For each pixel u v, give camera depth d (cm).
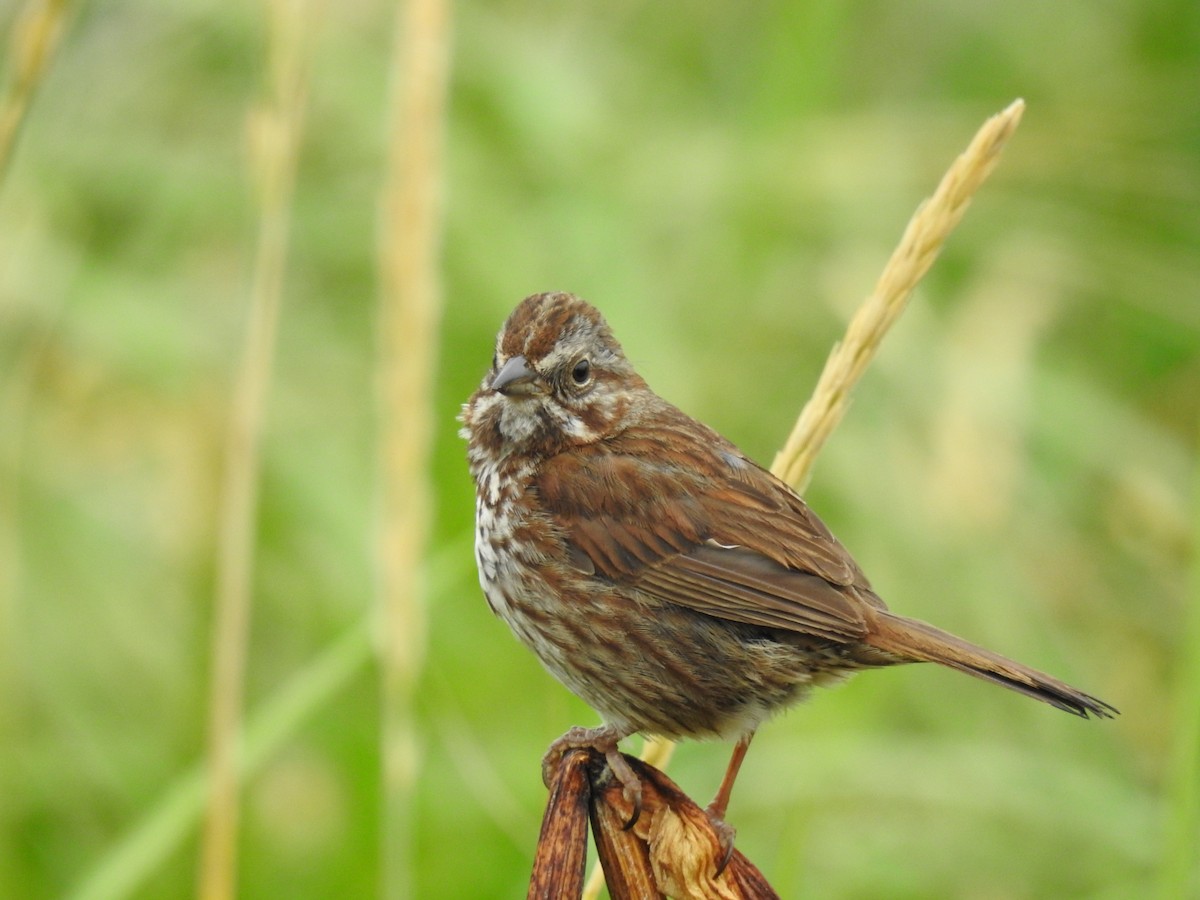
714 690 867
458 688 1057
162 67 1180
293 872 989
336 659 829
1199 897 841
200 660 1028
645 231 1170
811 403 714
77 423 1120
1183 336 1290
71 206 1129
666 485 890
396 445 752
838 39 1223
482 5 1277
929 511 1086
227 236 1181
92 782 1006
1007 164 1341
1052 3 1420
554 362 916
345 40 1222
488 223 1143
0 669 962
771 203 1174
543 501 895
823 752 898
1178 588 1161
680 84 1319
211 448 1070
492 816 981
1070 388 1184
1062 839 991
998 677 771
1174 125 1352
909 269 706
